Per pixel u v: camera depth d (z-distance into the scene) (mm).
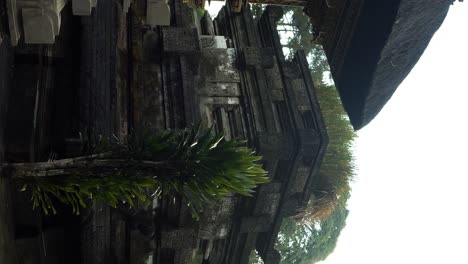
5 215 7496
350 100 10734
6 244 7523
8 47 8234
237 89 11922
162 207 10625
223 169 6551
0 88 7703
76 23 9531
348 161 14914
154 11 7387
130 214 10438
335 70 10992
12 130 8070
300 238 22828
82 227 8930
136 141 6879
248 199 11672
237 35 12898
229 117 11664
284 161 11531
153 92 11008
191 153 6664
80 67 9047
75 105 8859
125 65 10703
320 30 11023
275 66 12516
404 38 9078
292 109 11641
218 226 11789
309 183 11969
